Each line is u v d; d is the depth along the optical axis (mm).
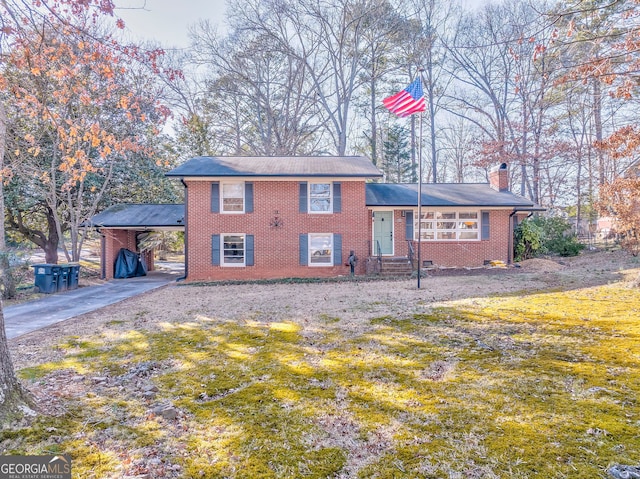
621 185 11383
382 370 4227
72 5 4617
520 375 3908
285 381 3992
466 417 3086
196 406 3453
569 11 6984
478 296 8469
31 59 5090
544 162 25297
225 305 8562
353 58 27422
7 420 3025
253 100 28656
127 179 19141
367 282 12359
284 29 26891
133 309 8641
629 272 10805
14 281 11414
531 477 2314
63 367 4637
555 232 17938
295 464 2537
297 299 9109
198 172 14383
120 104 7086
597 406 3178
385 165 33531
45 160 15484
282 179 14531
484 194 16859
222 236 14617
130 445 2801
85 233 16672
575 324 5754
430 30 26812
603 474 2314
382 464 2506
